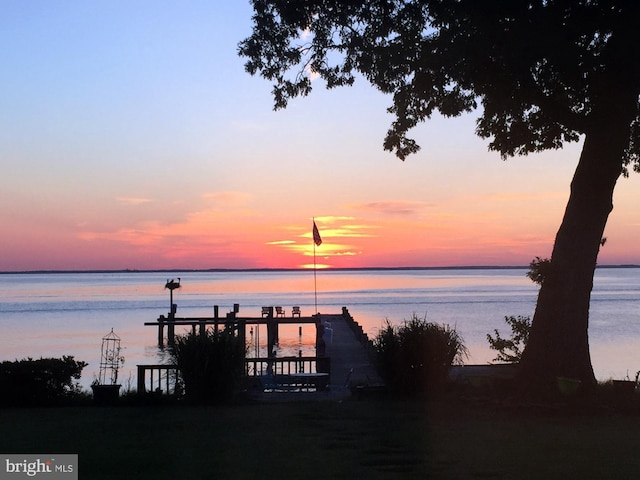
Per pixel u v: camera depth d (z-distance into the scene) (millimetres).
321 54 15266
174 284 49531
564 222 14359
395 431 10969
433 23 13664
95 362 32594
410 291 119562
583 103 14820
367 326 45750
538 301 14445
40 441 10250
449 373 15883
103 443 10109
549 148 16828
